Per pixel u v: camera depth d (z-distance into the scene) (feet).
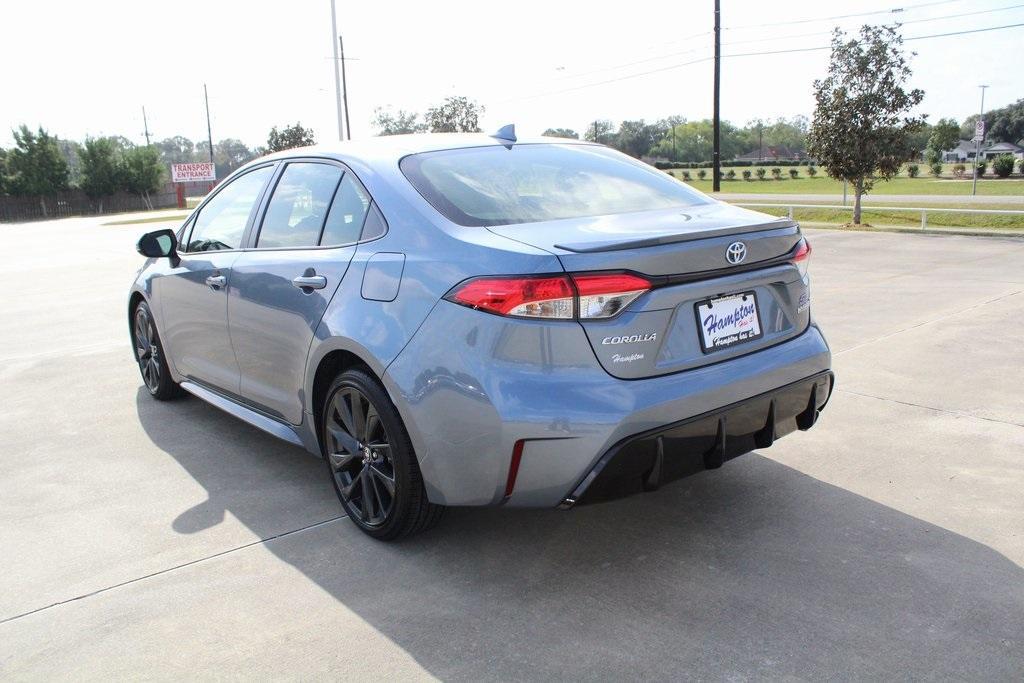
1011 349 18.56
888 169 55.98
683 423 8.64
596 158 12.03
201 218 14.46
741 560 9.58
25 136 165.68
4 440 14.71
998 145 330.54
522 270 8.22
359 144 11.67
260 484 12.41
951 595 8.68
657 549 9.93
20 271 43.55
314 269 10.62
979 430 13.55
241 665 7.89
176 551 10.27
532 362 8.24
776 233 9.61
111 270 42.45
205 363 14.03
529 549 10.04
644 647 7.95
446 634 8.30
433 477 9.07
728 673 7.50
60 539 10.66
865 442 13.19
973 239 42.52
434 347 8.77
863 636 8.00
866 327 21.29
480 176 10.45
